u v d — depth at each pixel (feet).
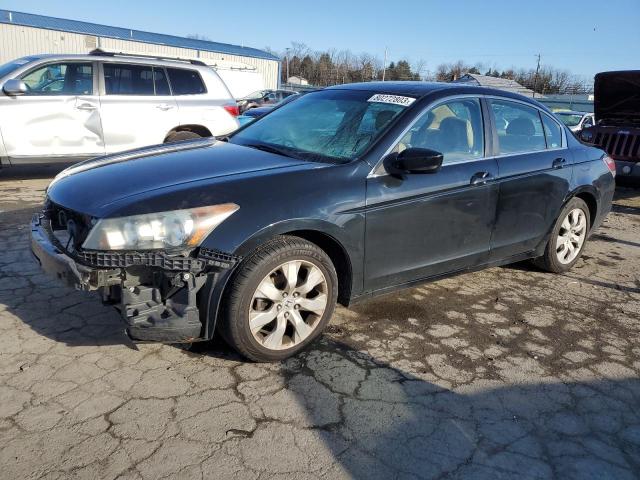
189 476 7.29
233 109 29.17
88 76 24.94
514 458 8.10
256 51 133.18
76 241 9.32
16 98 23.22
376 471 7.63
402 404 9.21
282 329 10.08
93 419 8.31
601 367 11.00
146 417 8.44
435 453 8.07
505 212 13.61
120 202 9.05
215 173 10.21
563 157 15.30
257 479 7.31
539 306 13.92
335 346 11.06
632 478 7.87
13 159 23.47
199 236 9.02
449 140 12.55
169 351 10.44
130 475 7.23
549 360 11.14
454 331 12.13
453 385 9.93
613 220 25.12
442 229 12.24
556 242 15.71
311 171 10.48
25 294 12.64
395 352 10.99
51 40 93.04
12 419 8.20
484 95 13.64
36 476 7.11
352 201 10.53
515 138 14.24
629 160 29.43
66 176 11.04
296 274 10.02
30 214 19.76
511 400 9.58
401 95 12.61
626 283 16.17
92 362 9.91
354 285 11.10
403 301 13.60
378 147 11.21
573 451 8.36
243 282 9.37
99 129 25.11
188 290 9.04
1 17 88.94
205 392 9.18
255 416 8.64
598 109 32.09
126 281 8.93
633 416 9.37
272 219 9.55
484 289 14.84
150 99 26.37
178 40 116.67
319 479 7.40
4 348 10.22
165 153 11.93
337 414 8.82
